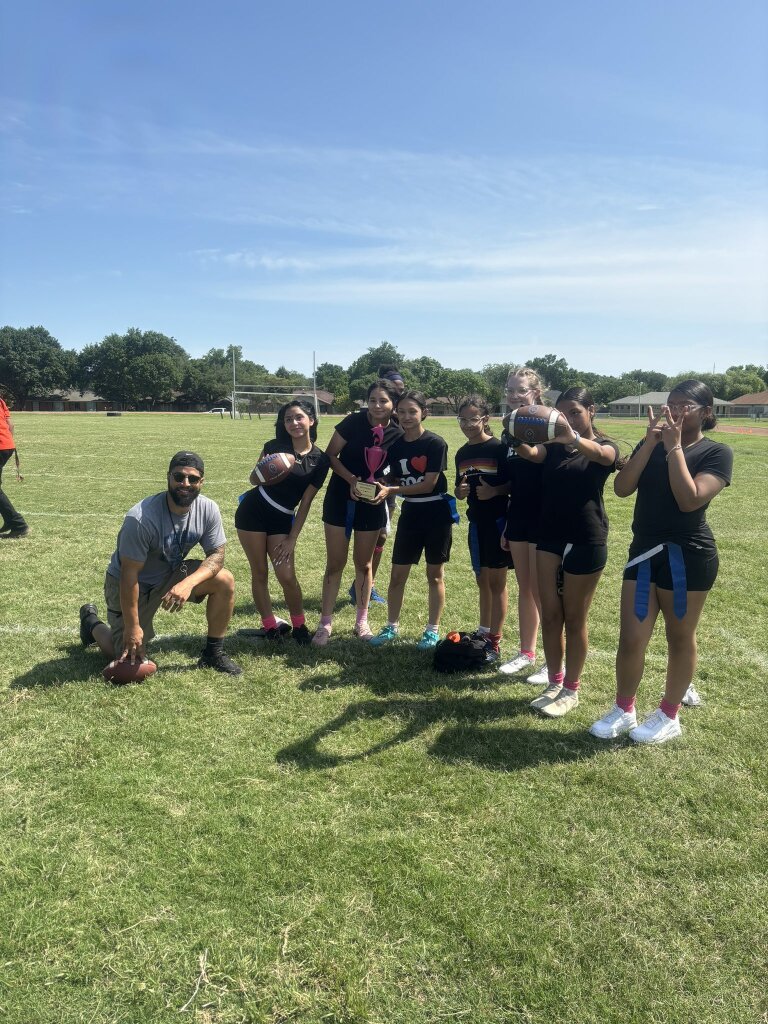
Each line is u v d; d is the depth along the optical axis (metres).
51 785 2.97
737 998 2.01
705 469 3.29
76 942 2.15
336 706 3.84
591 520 3.66
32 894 2.34
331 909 2.31
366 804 2.90
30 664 4.27
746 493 12.74
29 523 8.76
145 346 105.50
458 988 2.03
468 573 7.00
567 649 3.85
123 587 3.87
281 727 3.57
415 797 2.96
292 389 94.44
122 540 3.81
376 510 4.82
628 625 3.46
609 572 7.11
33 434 26.81
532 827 2.78
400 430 4.86
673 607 3.38
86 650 4.52
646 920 2.30
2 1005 1.92
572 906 2.36
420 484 4.59
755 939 2.23
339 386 101.81
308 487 4.71
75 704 3.74
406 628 5.27
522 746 3.44
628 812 2.90
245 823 2.75
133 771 3.10
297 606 4.81
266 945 2.15
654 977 2.08
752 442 27.95
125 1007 1.94
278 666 4.40
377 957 2.12
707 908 2.36
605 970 2.10
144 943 2.15
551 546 3.75
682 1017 1.94
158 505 3.91
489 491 4.39
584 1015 1.95
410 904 2.34
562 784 3.10
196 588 4.09
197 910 2.29
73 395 101.19
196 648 4.65
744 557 7.70
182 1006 1.95
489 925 2.26
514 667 4.42
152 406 99.56
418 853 2.59
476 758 3.30
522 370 4.06
